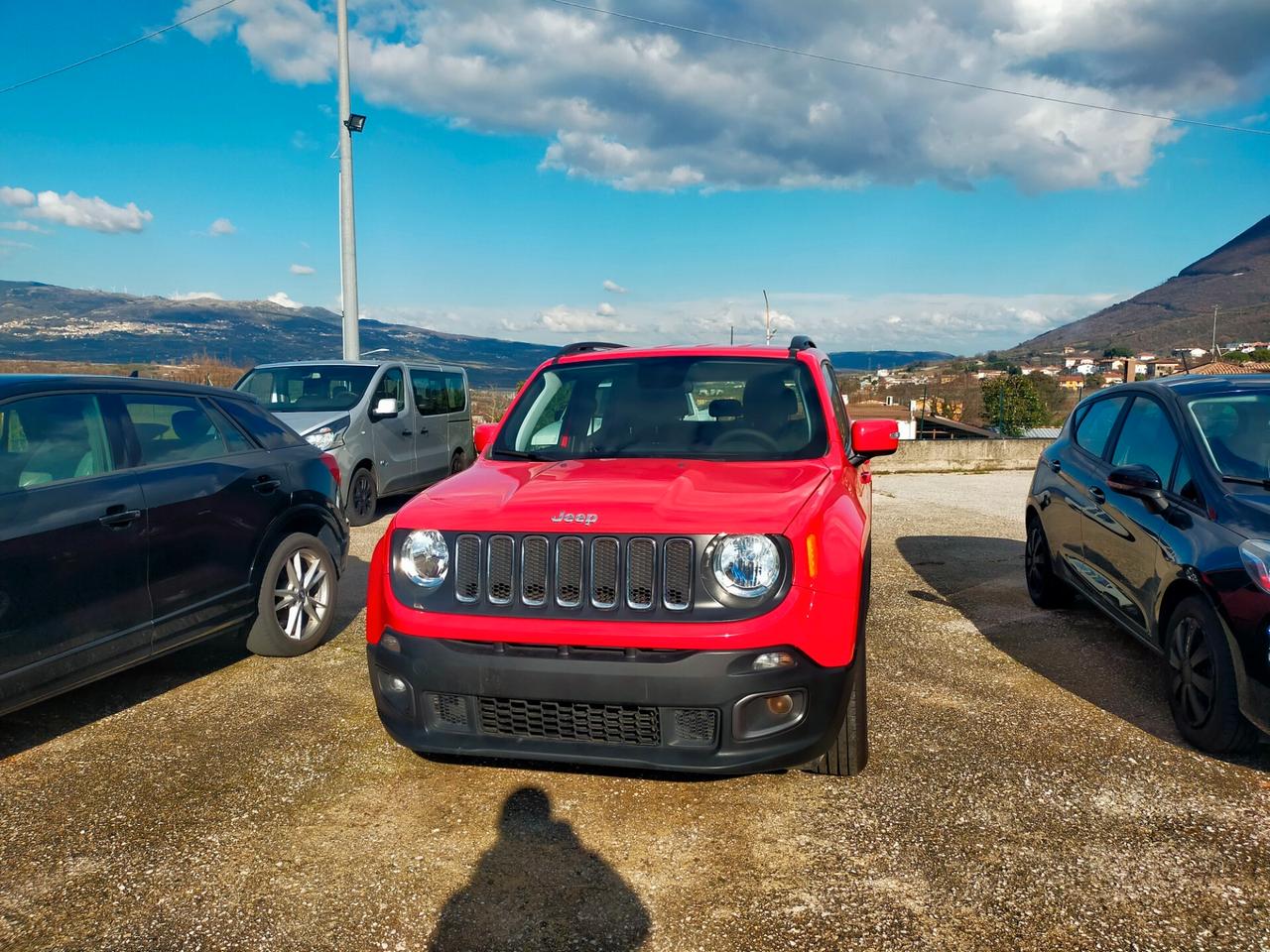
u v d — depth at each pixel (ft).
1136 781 10.78
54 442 12.16
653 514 9.49
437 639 9.58
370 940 7.84
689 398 13.56
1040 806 10.15
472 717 9.64
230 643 17.26
